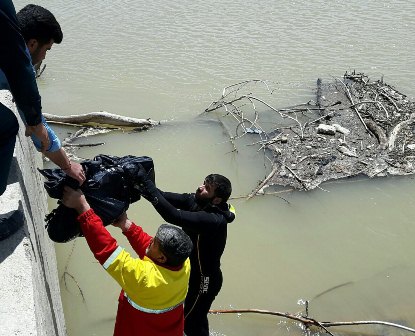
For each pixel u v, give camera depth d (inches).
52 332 139.3
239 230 282.0
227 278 252.1
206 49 510.0
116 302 239.8
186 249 130.6
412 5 629.6
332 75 458.9
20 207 130.3
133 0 641.6
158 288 130.0
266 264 261.0
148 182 137.3
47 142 118.6
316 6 625.6
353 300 241.3
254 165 336.5
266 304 238.7
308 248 271.6
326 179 320.8
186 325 176.7
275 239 277.0
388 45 521.3
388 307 237.8
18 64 104.7
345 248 272.1
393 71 466.9
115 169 130.7
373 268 259.9
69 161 124.4
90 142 358.9
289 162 336.5
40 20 122.0
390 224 288.7
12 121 115.3
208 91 431.8
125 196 133.4
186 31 550.6
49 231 127.5
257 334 221.9
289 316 222.7
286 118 390.9
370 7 623.2
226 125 382.3
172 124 382.9
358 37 539.2
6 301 108.7
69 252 267.7
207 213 157.9
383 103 402.6
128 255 128.1
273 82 448.5
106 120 375.6
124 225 137.4
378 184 318.0
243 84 442.6
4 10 100.1
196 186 315.9
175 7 618.8
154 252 130.8
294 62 484.7
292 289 247.1
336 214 295.0
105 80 448.8
